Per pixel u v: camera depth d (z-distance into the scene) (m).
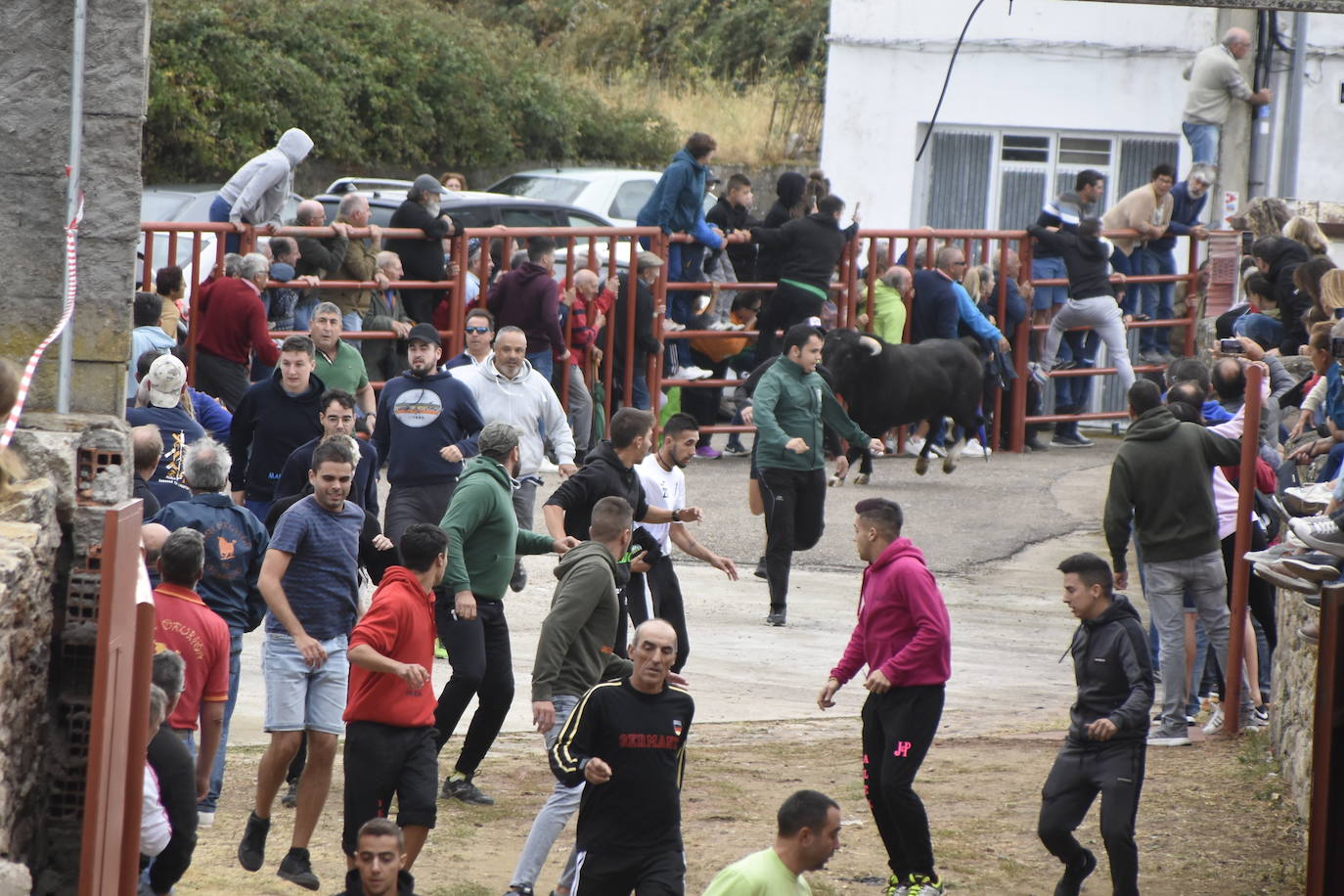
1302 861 30.19
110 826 20.69
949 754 37.00
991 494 64.69
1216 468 40.06
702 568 53.91
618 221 85.75
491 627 32.03
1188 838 31.47
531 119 117.38
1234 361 43.66
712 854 29.84
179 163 102.69
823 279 67.00
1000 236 72.69
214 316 51.47
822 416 48.53
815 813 21.34
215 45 102.31
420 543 27.11
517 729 38.50
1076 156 84.12
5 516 21.97
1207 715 40.28
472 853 29.78
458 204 73.81
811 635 46.75
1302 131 78.88
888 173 85.19
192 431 36.03
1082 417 75.50
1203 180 75.44
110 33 26.02
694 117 127.62
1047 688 43.09
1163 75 82.69
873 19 84.19
